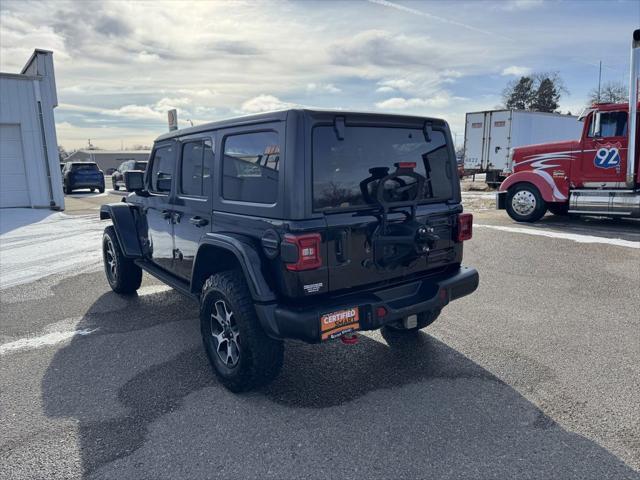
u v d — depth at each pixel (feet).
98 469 8.63
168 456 8.96
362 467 8.53
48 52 55.52
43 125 52.06
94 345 14.38
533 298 18.01
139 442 9.42
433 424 9.83
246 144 10.86
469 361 12.73
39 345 14.46
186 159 13.57
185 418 10.25
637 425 9.62
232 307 10.65
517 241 28.50
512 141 72.84
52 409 10.75
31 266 25.05
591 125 32.27
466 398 10.84
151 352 13.79
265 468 8.56
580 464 8.46
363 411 10.39
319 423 9.96
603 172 32.09
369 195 10.62
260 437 9.50
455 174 12.76
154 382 11.94
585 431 9.46
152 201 15.71
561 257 24.32
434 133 12.25
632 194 31.01
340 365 12.64
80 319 16.72
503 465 8.48
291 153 9.61
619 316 15.93
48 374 12.51
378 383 11.64
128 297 19.26
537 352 13.23
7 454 9.12
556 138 80.28
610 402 10.53
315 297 10.04
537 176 34.76
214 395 11.23
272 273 10.19
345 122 10.23
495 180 69.46
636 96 29.73
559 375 11.85
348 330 10.00
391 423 9.91
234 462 8.74
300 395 11.14
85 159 326.65
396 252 10.93
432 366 12.48
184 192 13.78
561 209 38.01
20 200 52.16
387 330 14.94
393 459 8.73
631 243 27.27
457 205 12.72
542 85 209.87
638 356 12.85
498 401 10.68
